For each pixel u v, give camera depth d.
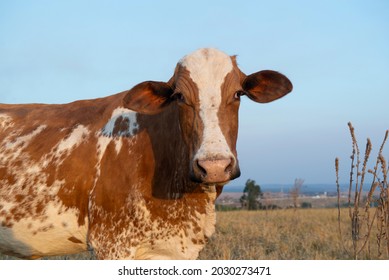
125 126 5.22
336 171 6.64
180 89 4.44
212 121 4.20
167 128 4.99
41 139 5.58
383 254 7.31
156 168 4.95
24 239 5.36
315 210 18.69
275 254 7.90
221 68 4.44
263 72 4.69
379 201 6.22
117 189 4.98
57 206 5.21
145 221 4.91
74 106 5.88
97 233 5.01
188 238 5.00
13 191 5.35
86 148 5.29
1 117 6.00
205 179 3.94
